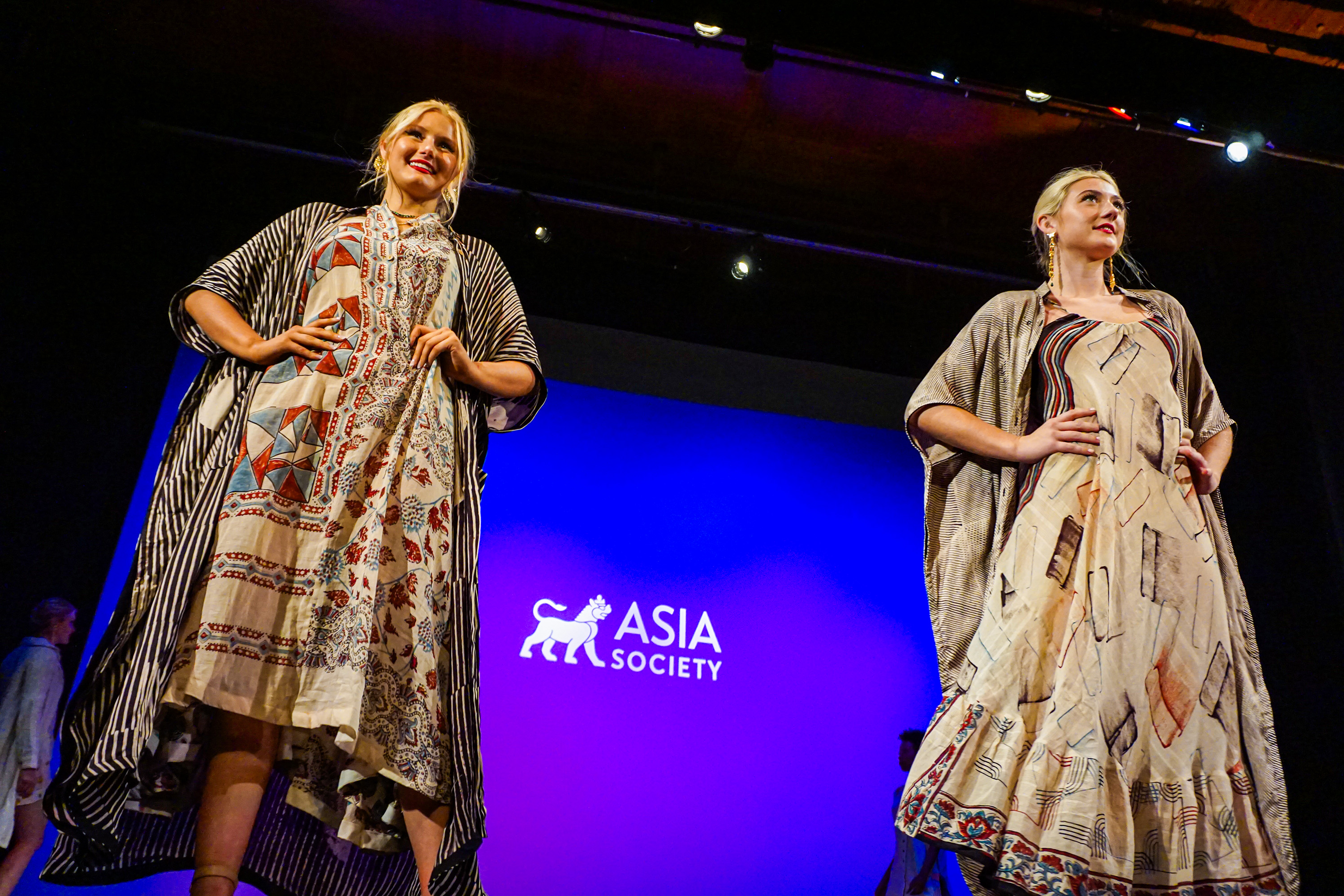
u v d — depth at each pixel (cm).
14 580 544
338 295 194
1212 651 191
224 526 167
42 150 582
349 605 164
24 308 565
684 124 626
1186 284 649
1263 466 563
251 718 159
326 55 593
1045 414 222
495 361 215
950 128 609
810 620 687
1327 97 489
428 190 226
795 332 721
